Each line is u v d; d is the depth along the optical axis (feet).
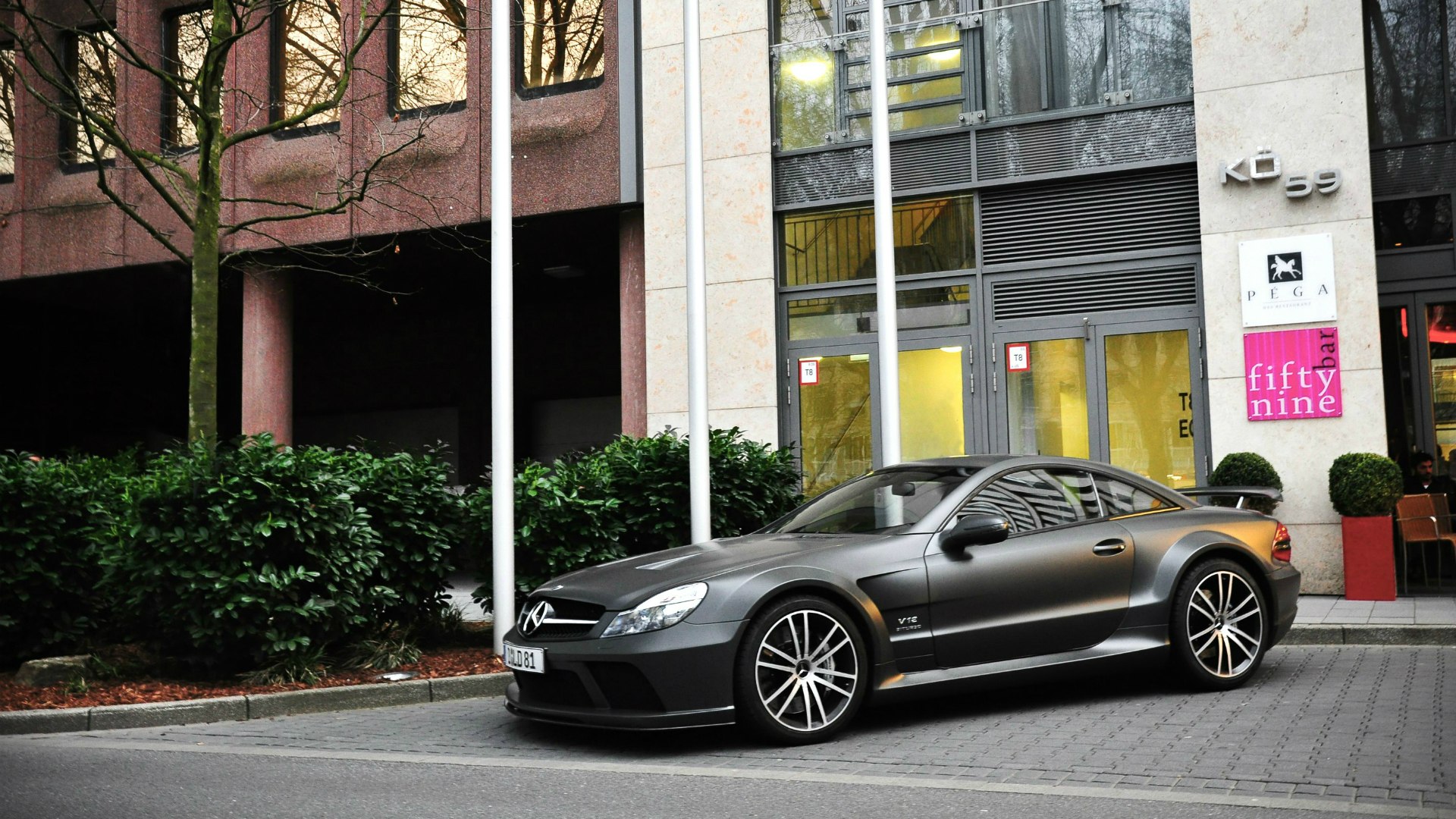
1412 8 39.78
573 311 63.46
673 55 45.62
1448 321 38.75
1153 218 40.60
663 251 45.24
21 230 54.60
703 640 18.57
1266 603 23.76
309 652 26.30
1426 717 20.13
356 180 48.49
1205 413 39.55
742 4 45.14
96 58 53.06
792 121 44.93
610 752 19.10
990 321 42.16
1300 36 38.50
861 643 19.71
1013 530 21.71
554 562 29.07
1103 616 21.90
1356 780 15.90
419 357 66.13
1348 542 35.70
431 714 23.63
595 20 47.39
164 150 51.78
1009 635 21.04
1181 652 22.50
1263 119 38.73
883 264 32.32
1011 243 42.22
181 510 25.52
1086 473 23.31
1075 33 41.91
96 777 17.44
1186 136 40.22
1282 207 38.37
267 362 51.19
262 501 25.66
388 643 27.63
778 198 44.86
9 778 17.43
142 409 68.13
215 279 29.25
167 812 15.11
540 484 29.63
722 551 21.04
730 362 44.29
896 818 14.46
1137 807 14.76
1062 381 41.27
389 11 33.17
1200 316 39.78
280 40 51.08
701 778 16.90
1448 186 38.73
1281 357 37.99
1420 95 39.58
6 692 24.50
